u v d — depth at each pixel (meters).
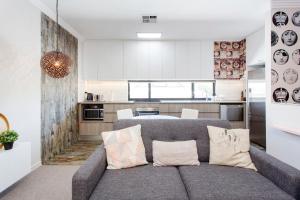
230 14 4.20
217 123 2.55
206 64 6.18
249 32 5.45
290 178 1.60
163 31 5.36
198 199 1.56
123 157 2.17
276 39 3.71
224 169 2.09
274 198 1.55
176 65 6.14
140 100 6.63
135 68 6.12
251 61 5.54
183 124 2.52
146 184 1.78
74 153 4.53
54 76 2.74
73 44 5.36
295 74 3.72
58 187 2.85
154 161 2.30
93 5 3.77
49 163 3.85
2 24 2.77
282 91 3.72
